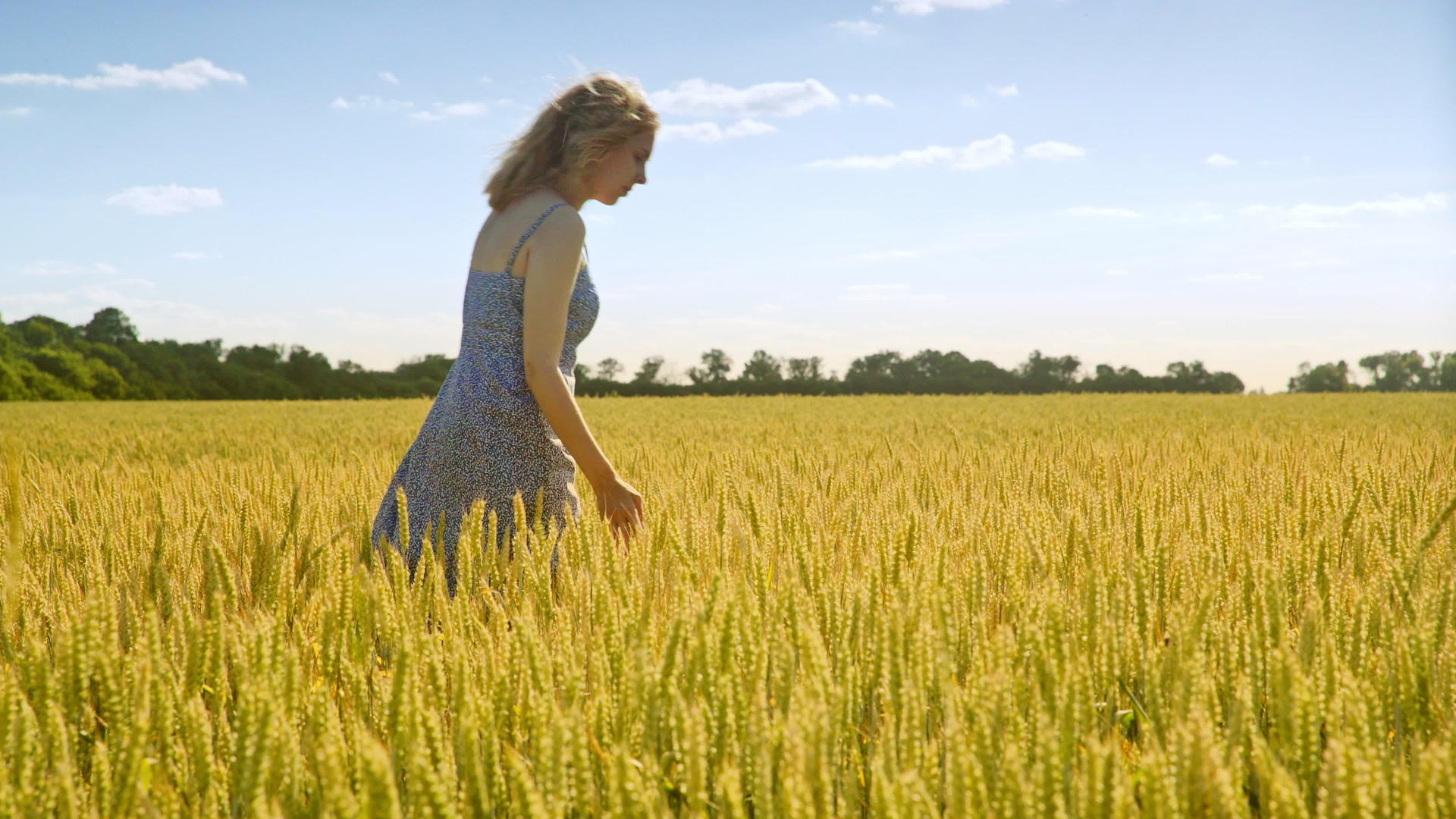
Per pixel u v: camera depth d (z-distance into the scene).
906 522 2.04
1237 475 4.00
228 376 74.56
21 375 61.97
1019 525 2.22
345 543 1.72
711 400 30.36
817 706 1.06
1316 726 1.16
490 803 1.09
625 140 2.73
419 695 1.20
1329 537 2.25
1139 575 1.74
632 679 1.23
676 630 1.29
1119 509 3.08
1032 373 82.19
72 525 2.77
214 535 2.66
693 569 2.05
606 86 2.75
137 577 2.19
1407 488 2.91
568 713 1.06
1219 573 1.96
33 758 1.16
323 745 1.01
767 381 77.12
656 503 3.19
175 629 1.57
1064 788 1.12
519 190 2.74
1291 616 1.86
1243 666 1.49
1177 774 0.99
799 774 0.94
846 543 2.27
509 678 1.31
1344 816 0.92
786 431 10.51
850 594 1.68
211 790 1.10
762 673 1.28
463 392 2.67
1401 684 1.33
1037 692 1.25
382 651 1.72
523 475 2.66
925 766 1.12
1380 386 77.75
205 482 4.30
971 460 4.51
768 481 3.72
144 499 3.79
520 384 2.66
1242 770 1.13
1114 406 22.22
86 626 1.34
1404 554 2.21
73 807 1.04
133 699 1.27
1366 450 4.91
